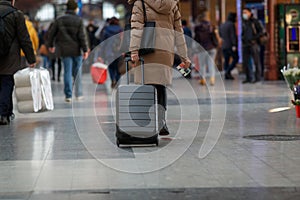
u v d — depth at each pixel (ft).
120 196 28.89
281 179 31.48
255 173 32.83
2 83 51.80
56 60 111.55
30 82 52.34
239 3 110.93
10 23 50.90
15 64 51.55
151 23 41.29
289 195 28.63
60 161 36.60
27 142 43.19
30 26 72.23
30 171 34.14
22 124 51.93
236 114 55.11
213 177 32.19
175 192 29.45
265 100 65.67
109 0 212.64
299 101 51.75
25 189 30.35
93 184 31.12
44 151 39.83
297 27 91.45
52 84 100.37
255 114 54.80
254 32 89.25
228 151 38.73
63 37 69.00
